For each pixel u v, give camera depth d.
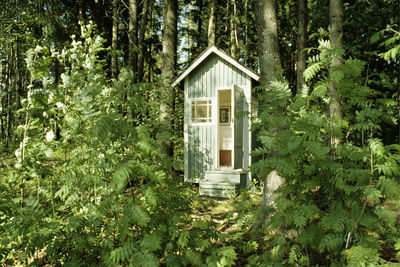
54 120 3.59
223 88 8.15
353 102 2.49
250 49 17.81
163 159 2.86
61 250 2.85
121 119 2.63
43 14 7.68
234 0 15.46
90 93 2.63
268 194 4.20
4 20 6.46
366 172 2.19
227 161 9.86
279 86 3.09
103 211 2.57
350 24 8.72
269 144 2.71
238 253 3.75
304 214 2.45
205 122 8.68
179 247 2.83
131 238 2.51
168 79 7.40
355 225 2.23
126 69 2.92
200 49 19.91
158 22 18.78
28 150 3.37
